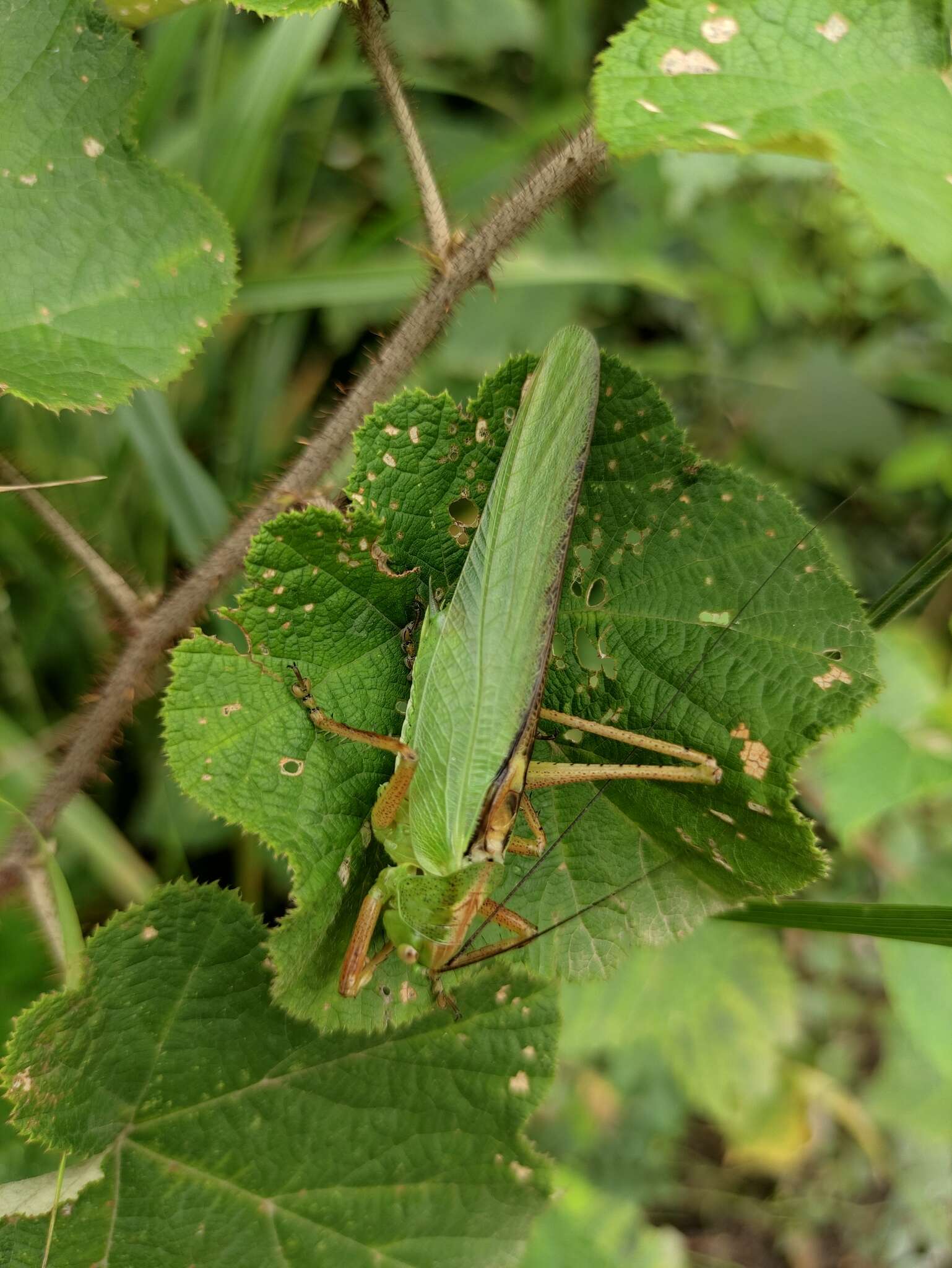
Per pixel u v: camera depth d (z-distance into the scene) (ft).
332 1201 0.32
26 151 0.29
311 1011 0.29
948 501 0.78
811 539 0.31
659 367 0.73
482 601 0.32
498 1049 0.33
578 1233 0.65
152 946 0.31
